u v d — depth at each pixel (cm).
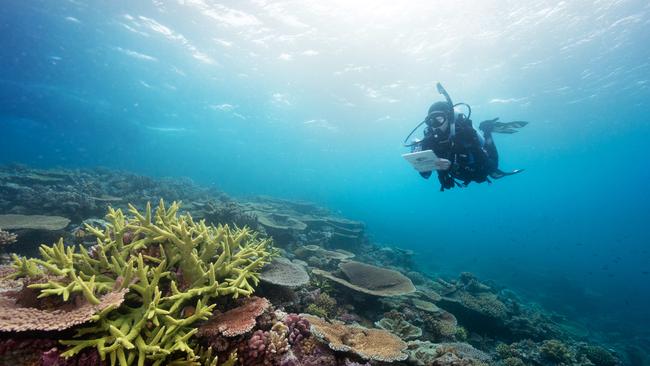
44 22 1577
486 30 1556
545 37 1588
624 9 1384
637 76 1922
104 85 2441
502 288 1842
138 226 374
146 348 255
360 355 372
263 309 348
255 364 312
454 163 597
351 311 657
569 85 2094
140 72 2192
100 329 267
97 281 327
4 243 532
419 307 743
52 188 1130
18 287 335
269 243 604
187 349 267
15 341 252
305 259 936
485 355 635
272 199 2097
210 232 457
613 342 1758
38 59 1986
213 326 322
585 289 2859
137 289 303
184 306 332
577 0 1348
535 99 2348
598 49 1670
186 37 1753
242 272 384
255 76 2236
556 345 821
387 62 1912
